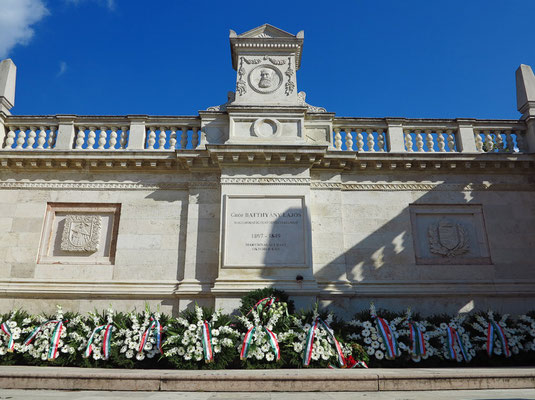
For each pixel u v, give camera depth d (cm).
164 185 1445
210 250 1353
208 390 746
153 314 1127
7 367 971
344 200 1448
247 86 1542
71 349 1045
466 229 1429
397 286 1335
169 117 1509
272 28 1612
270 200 1374
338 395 671
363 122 1534
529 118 1509
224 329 1034
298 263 1302
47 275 1337
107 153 1425
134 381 759
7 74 1536
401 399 598
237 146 1371
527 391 702
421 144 1514
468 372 795
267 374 783
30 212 1406
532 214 1448
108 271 1345
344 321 1200
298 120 1474
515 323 1216
